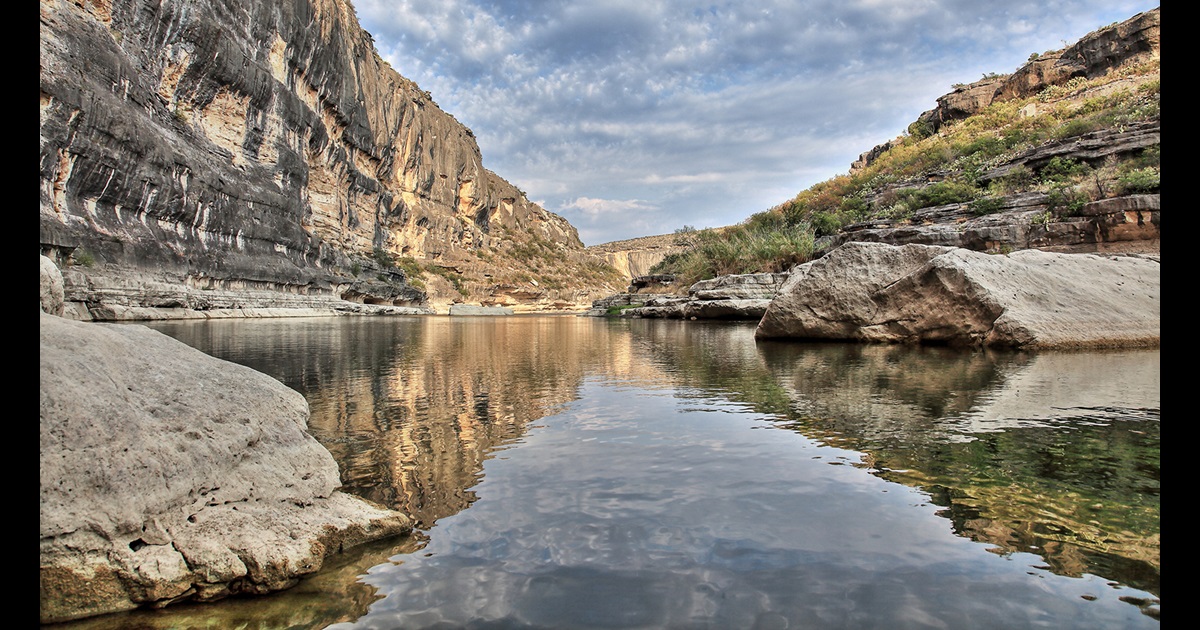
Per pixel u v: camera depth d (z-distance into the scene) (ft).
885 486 11.35
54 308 15.26
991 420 16.60
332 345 50.67
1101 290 37.04
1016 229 86.53
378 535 9.59
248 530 8.68
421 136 319.27
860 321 43.55
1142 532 8.95
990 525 9.37
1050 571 7.82
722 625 6.59
